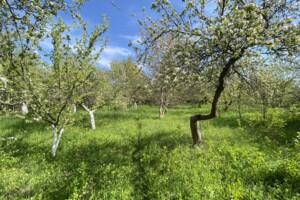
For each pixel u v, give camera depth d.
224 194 4.41
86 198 4.84
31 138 10.23
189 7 6.55
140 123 13.90
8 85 7.08
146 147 8.34
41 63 7.15
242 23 5.46
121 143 9.32
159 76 6.94
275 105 12.76
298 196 4.27
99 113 19.36
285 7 6.43
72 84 7.83
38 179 5.71
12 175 5.65
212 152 6.81
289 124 12.26
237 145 7.86
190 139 9.46
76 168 6.48
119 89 14.34
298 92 13.00
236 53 5.69
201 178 5.18
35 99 7.56
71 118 8.76
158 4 6.88
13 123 13.91
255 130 10.38
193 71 6.69
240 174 5.29
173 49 6.91
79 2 3.83
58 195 4.96
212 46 6.20
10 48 5.39
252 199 4.22
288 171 5.11
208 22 6.32
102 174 5.98
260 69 7.78
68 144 9.15
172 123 13.70
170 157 6.75
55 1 3.67
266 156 6.48
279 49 6.15
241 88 9.65
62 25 6.85
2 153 7.52
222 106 21.30
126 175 5.90
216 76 7.62
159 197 4.65
